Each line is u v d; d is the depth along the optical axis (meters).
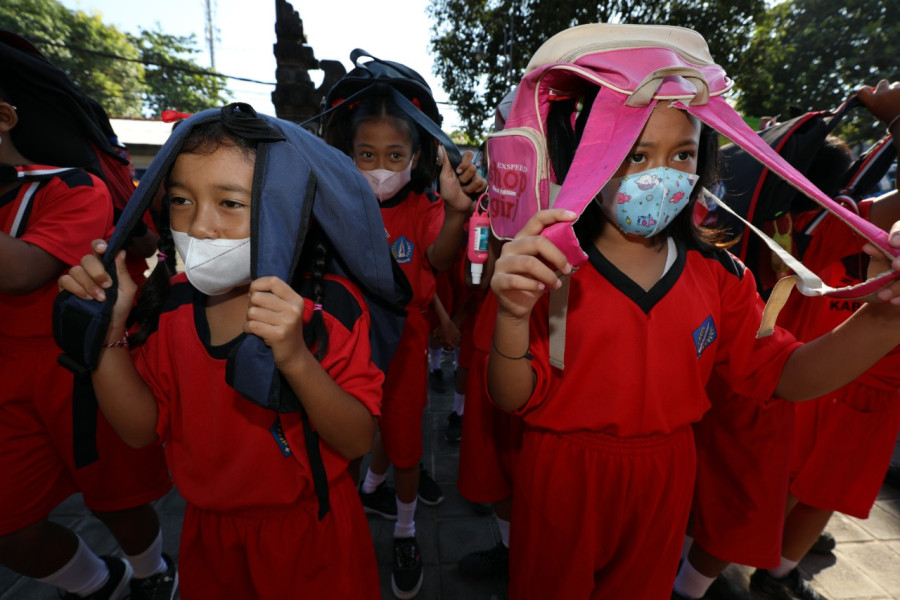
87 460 1.15
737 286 1.14
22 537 1.45
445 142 1.58
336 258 1.06
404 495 1.97
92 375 0.96
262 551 1.05
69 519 2.19
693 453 1.21
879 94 1.38
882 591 1.89
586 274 1.07
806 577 1.95
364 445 1.01
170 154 0.82
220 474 1.01
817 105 12.89
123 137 16.39
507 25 14.23
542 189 1.02
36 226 1.33
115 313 0.93
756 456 1.45
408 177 1.89
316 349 0.97
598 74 0.88
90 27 27.22
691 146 0.92
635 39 0.91
